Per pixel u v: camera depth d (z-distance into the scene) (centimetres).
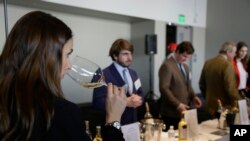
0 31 361
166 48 539
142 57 538
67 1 368
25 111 54
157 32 515
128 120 172
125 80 182
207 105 266
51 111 55
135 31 549
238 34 579
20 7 387
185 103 241
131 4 453
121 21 538
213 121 206
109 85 89
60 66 61
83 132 59
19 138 54
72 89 461
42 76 57
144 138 137
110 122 82
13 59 58
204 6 624
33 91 56
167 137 157
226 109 188
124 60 181
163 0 512
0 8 366
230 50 254
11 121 55
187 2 571
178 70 241
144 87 533
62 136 56
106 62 525
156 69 527
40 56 58
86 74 100
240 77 356
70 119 57
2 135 55
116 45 181
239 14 574
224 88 244
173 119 232
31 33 58
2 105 56
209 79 260
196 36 610
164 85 233
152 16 493
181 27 572
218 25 613
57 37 60
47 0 351
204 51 637
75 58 101
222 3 602
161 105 248
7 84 57
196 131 156
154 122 144
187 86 248
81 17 475
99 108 162
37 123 55
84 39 484
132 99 147
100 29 507
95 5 402
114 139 78
